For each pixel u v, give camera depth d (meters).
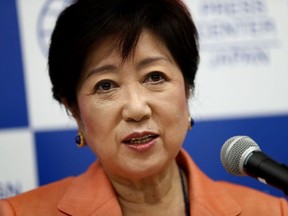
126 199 1.95
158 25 1.76
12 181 2.93
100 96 1.76
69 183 2.09
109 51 1.71
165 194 1.95
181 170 2.08
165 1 1.81
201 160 3.06
